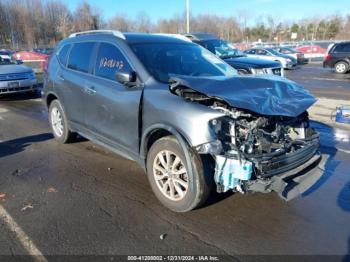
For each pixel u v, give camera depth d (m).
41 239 3.30
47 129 7.29
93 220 3.63
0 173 4.85
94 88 4.78
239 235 3.38
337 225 3.56
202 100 3.58
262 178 3.30
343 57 19.44
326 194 4.23
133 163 5.23
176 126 3.52
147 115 3.88
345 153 5.66
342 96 11.40
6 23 71.88
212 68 4.79
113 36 4.79
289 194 3.32
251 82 4.00
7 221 3.61
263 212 3.79
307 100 3.93
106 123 4.65
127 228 3.49
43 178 4.68
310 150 3.85
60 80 5.69
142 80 4.12
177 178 3.68
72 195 4.19
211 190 3.55
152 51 4.52
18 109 9.60
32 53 30.83
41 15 74.19
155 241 3.29
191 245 3.23
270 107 3.53
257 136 3.45
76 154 5.63
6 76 10.88
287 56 22.70
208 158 3.48
